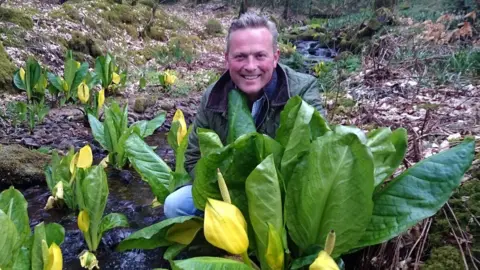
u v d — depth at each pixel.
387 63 7.41
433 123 3.54
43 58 7.95
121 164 3.97
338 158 1.41
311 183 1.46
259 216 1.48
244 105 1.98
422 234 1.81
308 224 1.52
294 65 10.34
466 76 6.21
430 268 1.72
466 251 1.76
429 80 5.88
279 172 1.57
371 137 1.66
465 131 3.24
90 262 2.38
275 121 2.32
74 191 3.08
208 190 1.63
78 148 4.57
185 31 15.09
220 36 16.50
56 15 9.86
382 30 11.74
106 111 3.94
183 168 2.75
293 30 18.77
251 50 2.09
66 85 6.09
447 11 11.59
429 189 1.49
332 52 14.46
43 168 3.76
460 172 1.46
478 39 8.03
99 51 9.39
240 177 1.61
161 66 10.95
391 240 1.88
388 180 2.14
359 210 1.43
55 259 1.51
